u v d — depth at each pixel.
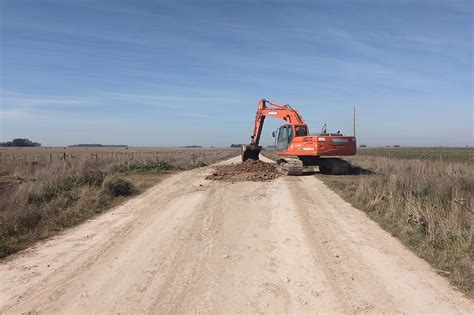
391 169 21.88
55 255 7.22
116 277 6.11
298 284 5.86
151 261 6.87
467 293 5.52
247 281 5.96
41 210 10.09
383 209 10.54
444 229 7.91
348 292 5.57
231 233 8.73
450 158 40.72
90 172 15.38
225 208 11.52
